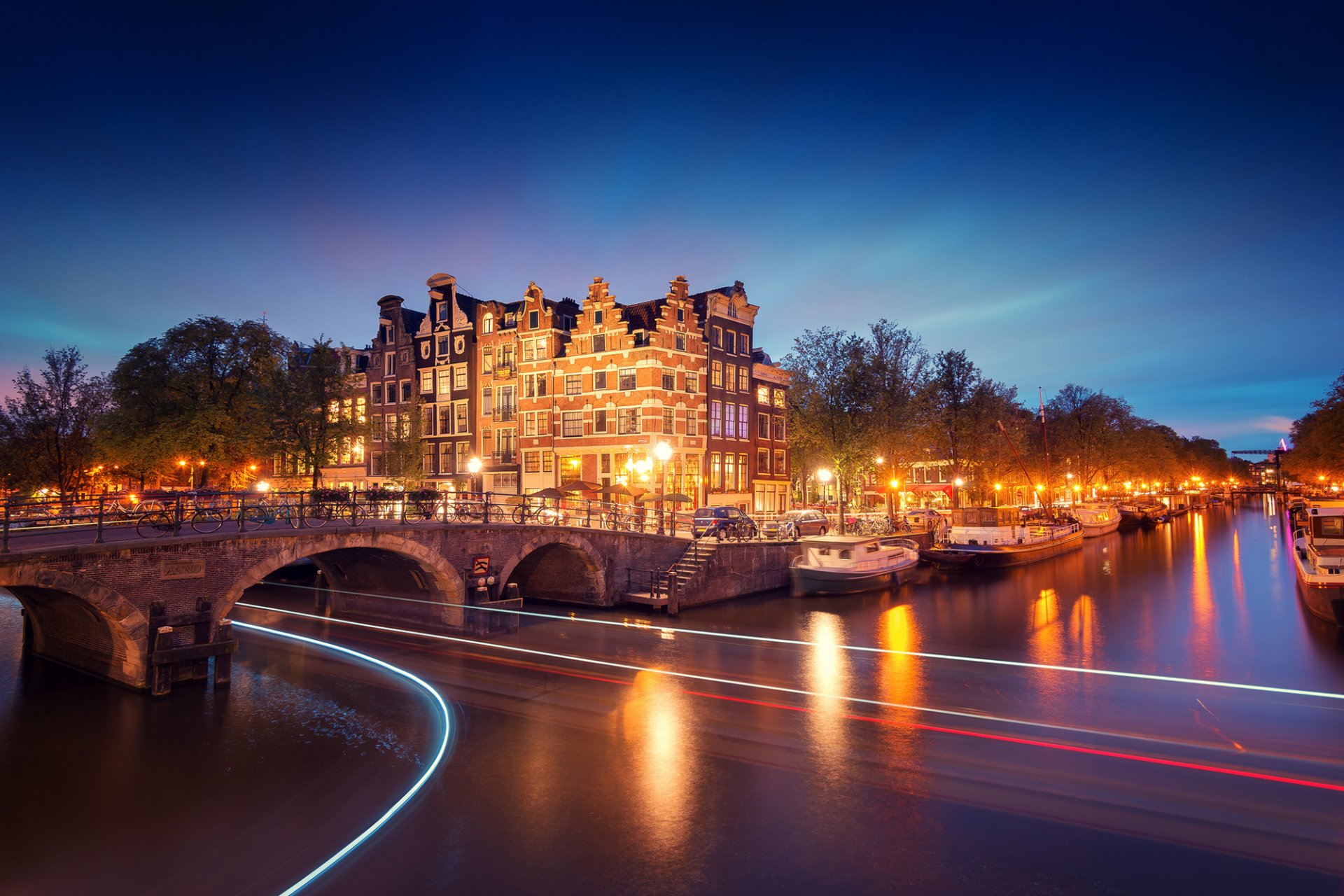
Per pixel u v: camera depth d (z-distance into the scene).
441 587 24.47
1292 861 10.03
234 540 18.62
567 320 48.69
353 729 15.48
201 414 34.91
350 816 11.72
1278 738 14.66
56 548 15.49
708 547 31.78
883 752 14.01
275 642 23.41
